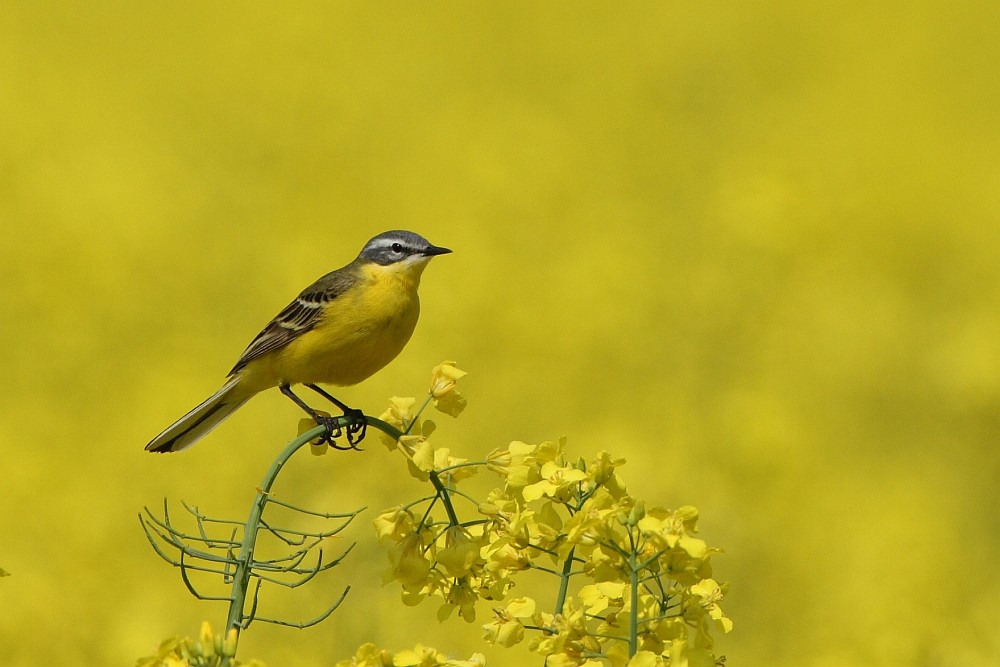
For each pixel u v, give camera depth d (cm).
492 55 4350
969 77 3894
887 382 1559
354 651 888
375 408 1548
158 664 462
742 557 1077
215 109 3522
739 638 1021
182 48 4194
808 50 4134
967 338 1598
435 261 2183
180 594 1062
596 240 2247
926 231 2323
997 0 4409
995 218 2477
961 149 3117
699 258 2036
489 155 2938
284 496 959
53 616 992
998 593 1038
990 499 1256
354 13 4631
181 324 1788
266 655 905
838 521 1162
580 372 1628
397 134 3347
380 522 550
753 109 3341
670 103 3450
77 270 1853
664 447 1309
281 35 4247
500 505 545
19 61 3753
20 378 1517
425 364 1662
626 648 503
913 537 1061
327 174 2836
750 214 2073
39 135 2884
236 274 2009
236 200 2577
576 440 1443
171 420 1466
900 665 959
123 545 1135
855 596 1006
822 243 2094
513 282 1977
